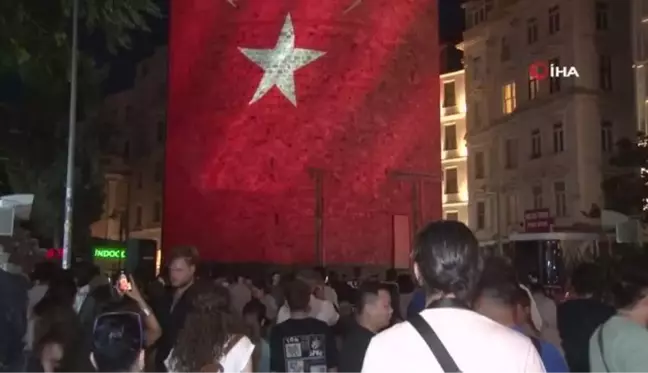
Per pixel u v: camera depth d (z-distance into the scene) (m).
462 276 3.08
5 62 6.93
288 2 27.98
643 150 31.98
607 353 4.22
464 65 48.47
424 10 29.28
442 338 2.94
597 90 39.66
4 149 19.16
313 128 27.44
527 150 42.56
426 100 28.89
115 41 7.38
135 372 4.05
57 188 27.02
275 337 6.51
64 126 22.89
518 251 27.34
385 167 27.78
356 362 6.12
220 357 4.60
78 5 7.33
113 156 55.75
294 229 26.81
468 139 47.50
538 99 41.72
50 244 31.19
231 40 28.05
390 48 28.52
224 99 27.81
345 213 27.09
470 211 47.06
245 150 27.39
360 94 27.89
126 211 55.50
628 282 4.49
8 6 6.70
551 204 40.47
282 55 27.78
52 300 6.75
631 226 14.12
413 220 27.84
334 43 27.97
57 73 7.25
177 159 27.92
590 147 39.19
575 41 39.56
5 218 10.50
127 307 5.11
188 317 4.75
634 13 38.25
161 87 54.19
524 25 43.25
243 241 26.88
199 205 27.39
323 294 10.57
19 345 5.32
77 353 4.70
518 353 2.95
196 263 7.09
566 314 6.82
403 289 12.01
